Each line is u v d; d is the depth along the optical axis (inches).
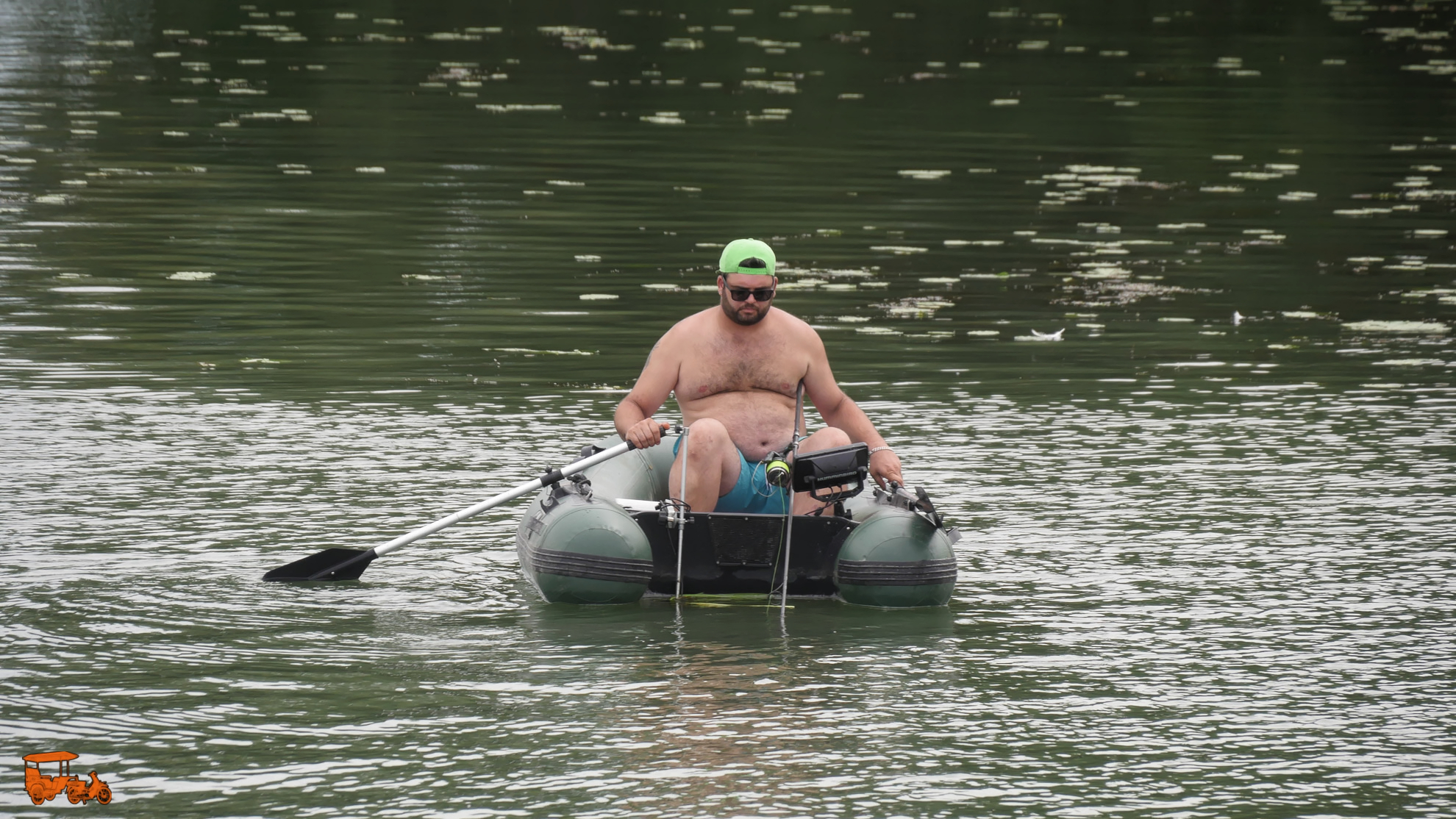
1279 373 1407.5
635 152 2554.1
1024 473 1091.9
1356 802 612.4
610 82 3334.2
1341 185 2439.7
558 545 832.9
